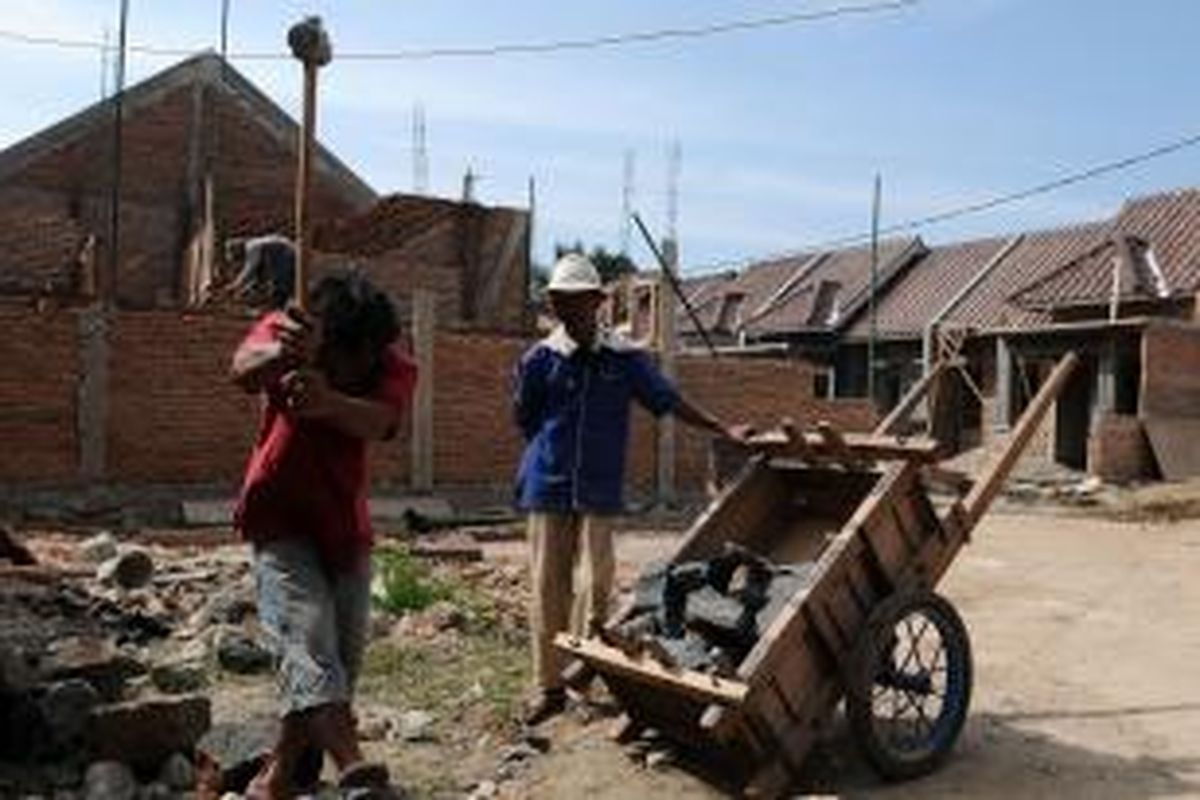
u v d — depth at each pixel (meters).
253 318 18.61
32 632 7.96
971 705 8.22
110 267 27.52
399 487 20.12
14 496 17.36
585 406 7.46
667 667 6.34
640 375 7.52
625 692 6.90
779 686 6.29
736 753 6.48
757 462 7.62
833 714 6.86
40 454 17.52
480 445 20.70
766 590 6.60
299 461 5.42
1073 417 33.50
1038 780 6.80
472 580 11.76
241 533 5.53
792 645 6.33
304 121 5.22
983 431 35.56
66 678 6.82
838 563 6.50
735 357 27.30
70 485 17.64
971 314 40.19
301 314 5.19
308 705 5.18
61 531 16.23
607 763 6.80
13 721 6.36
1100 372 32.53
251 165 31.98
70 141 30.66
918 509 6.91
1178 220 37.25
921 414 18.64
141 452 18.06
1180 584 13.91
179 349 18.23
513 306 28.02
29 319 17.45
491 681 8.16
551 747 7.05
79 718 6.34
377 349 5.55
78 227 28.28
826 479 7.49
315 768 5.82
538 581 7.52
